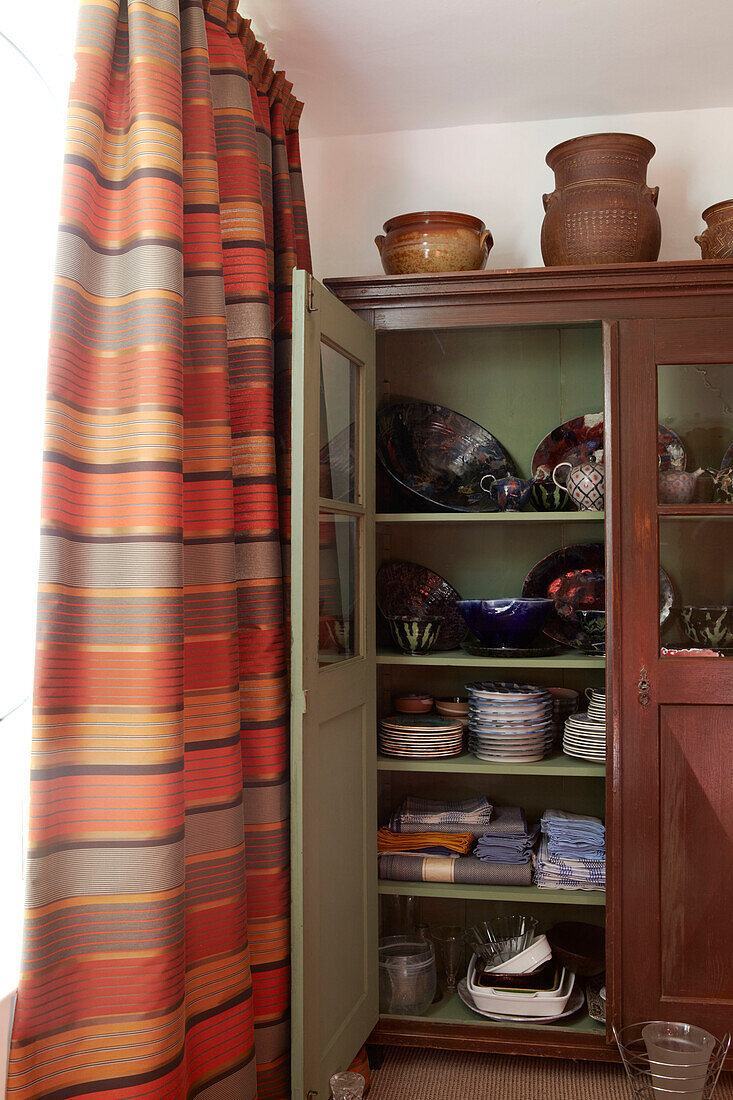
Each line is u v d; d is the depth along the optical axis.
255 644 1.80
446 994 2.39
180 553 1.45
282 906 1.82
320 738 1.93
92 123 1.43
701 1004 2.16
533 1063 2.30
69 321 1.38
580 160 2.29
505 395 2.35
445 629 2.43
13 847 1.56
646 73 2.38
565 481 2.32
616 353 2.24
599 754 2.28
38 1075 1.31
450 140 2.68
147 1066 1.36
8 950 1.41
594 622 2.28
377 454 2.38
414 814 2.36
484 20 2.14
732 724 2.19
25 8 1.55
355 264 2.71
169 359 1.44
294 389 1.81
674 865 2.19
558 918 2.32
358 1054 2.22
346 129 2.69
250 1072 1.64
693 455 2.22
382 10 2.09
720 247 2.27
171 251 1.45
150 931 1.38
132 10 1.48
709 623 2.20
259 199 1.85
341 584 2.09
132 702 1.40
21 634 1.60
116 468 1.44
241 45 1.90
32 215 1.64
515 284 2.26
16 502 1.61
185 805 1.57
